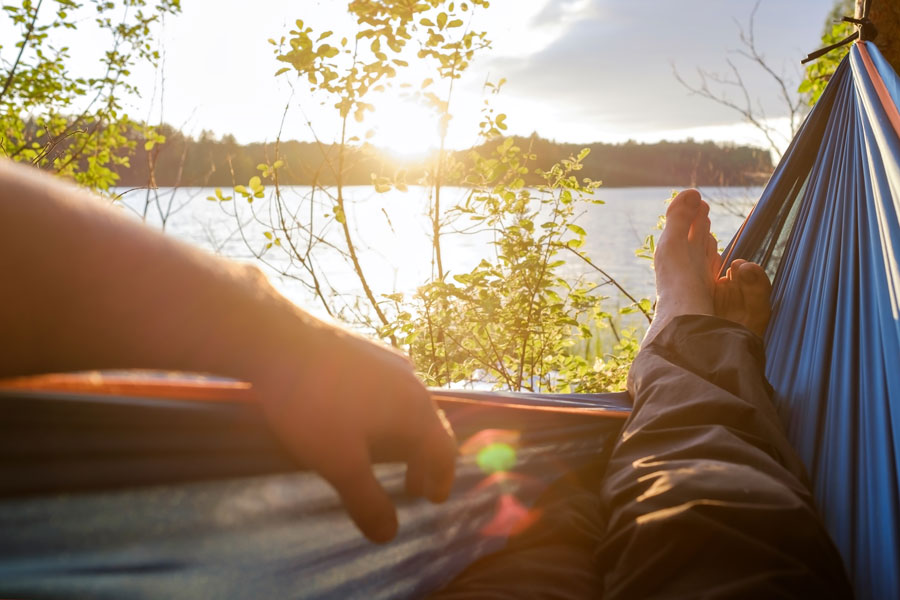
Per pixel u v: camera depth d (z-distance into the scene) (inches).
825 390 45.0
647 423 36.7
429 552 28.6
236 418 20.3
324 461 18.6
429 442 21.1
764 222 69.7
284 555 23.0
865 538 34.8
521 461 34.5
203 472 20.2
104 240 14.1
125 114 210.1
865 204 51.1
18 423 16.7
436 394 37.6
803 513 26.5
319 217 139.4
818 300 52.1
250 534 21.9
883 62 61.1
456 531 30.1
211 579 21.1
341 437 18.7
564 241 122.1
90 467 18.0
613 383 125.6
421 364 131.3
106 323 14.1
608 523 32.5
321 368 18.6
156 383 19.2
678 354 46.0
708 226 69.8
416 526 28.0
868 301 43.7
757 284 61.7
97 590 18.6
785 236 68.6
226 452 20.5
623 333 137.3
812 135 68.8
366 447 19.6
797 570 25.1
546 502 34.5
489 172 120.3
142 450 18.8
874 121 53.5
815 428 43.7
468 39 121.6
